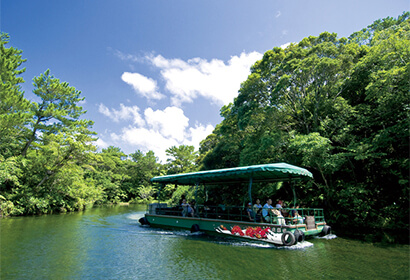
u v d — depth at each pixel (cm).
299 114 1852
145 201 5144
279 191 1820
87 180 3406
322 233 1141
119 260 752
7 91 1878
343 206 1466
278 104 1658
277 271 653
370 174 1529
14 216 1933
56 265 696
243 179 1398
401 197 1359
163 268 674
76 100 2559
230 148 2430
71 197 2550
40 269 659
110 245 959
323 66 1455
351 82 1594
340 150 1568
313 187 1716
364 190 1343
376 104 1512
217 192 2211
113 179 5038
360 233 1241
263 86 1794
